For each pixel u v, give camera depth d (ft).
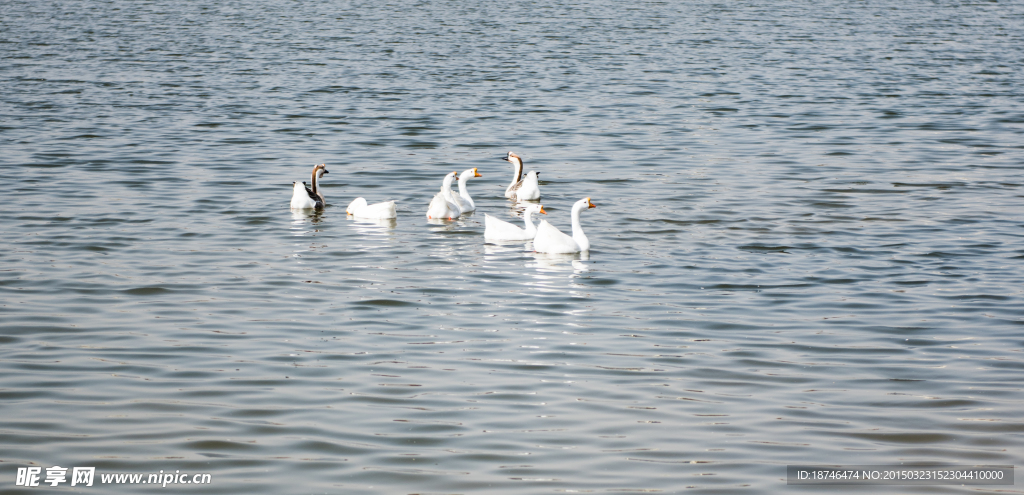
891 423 47.47
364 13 311.68
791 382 52.08
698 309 63.21
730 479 42.22
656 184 102.01
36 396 49.14
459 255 75.87
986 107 152.25
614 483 41.81
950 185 100.68
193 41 235.81
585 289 67.26
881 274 70.59
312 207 89.76
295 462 43.27
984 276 69.87
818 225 84.84
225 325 59.62
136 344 56.29
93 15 294.46
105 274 69.46
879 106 153.89
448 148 121.49
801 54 219.20
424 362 54.19
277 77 180.65
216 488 41.11
